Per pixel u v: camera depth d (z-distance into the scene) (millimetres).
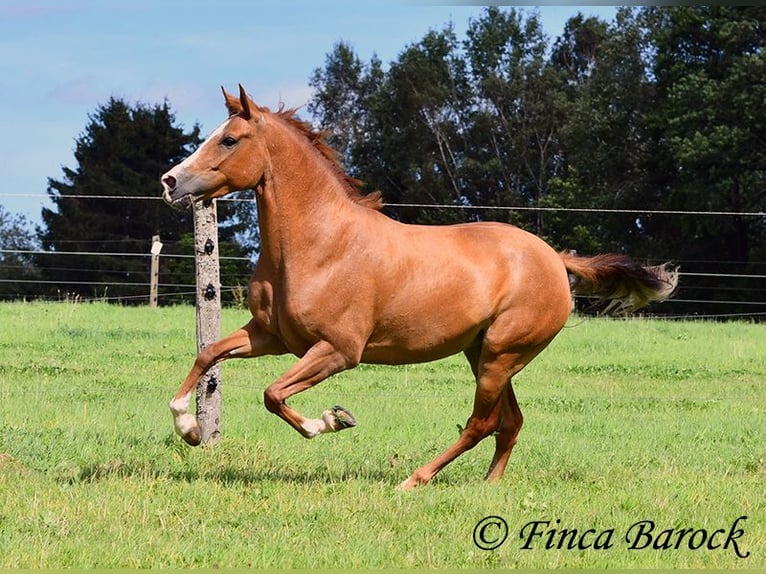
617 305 11258
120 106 63750
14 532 7664
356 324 9352
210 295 11602
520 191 63750
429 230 9914
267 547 7562
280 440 12062
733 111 47250
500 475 10344
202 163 9156
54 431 11617
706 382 19234
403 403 15477
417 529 8180
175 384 16562
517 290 10008
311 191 9344
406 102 62750
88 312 28391
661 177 53875
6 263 57188
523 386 18234
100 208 60469
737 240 52281
